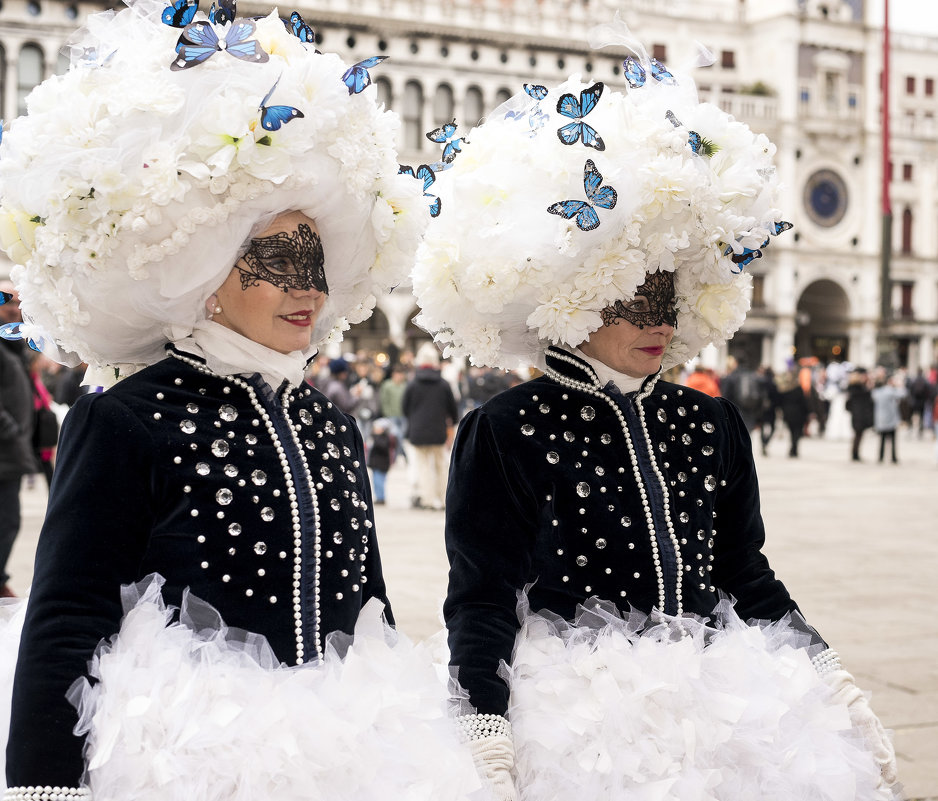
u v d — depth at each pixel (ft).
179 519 6.02
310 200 6.22
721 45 143.84
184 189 5.82
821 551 27.84
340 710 6.05
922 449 72.33
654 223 7.41
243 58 5.89
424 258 7.90
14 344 19.19
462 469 7.47
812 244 143.33
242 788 5.57
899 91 150.71
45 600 5.65
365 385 52.95
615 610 7.36
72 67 6.20
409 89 116.78
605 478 7.56
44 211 6.02
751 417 65.62
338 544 6.46
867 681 15.58
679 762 6.89
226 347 6.33
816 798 7.25
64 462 5.94
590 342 7.79
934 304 150.92
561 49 119.96
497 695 6.89
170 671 5.74
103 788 5.47
